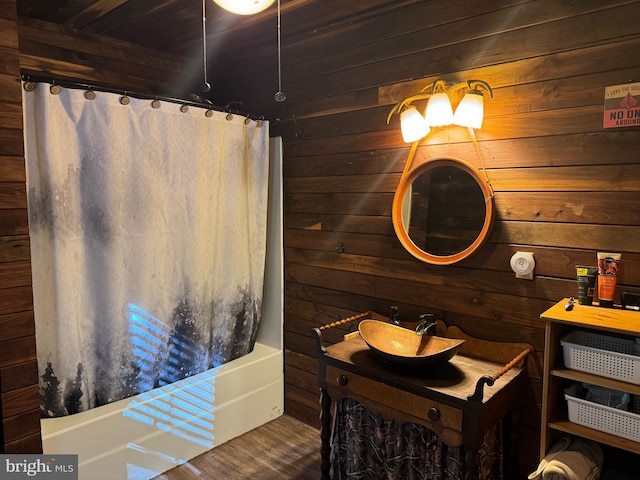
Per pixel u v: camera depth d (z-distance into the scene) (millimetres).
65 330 2113
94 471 2146
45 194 2021
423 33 2182
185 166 2486
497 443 1946
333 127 2584
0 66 1770
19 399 1887
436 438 1824
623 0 1659
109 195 2217
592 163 1759
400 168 2316
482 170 2029
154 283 2422
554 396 1692
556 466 1553
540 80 1859
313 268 2775
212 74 3311
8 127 1802
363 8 2307
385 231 2398
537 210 1902
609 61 1700
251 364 2807
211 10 2412
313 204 2736
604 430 1558
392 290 2398
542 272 1905
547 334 1609
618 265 1667
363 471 2121
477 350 2082
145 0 2318
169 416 2416
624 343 1617
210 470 2428
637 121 1650
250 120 2768
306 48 2664
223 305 2770
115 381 2314
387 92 2330
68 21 2621
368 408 1986
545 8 1830
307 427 2861
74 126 2080
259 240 2904
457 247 2127
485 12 1985
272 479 2355
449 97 2080
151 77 3111
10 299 1844
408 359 1822
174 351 2541
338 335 2664
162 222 2424
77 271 2143
